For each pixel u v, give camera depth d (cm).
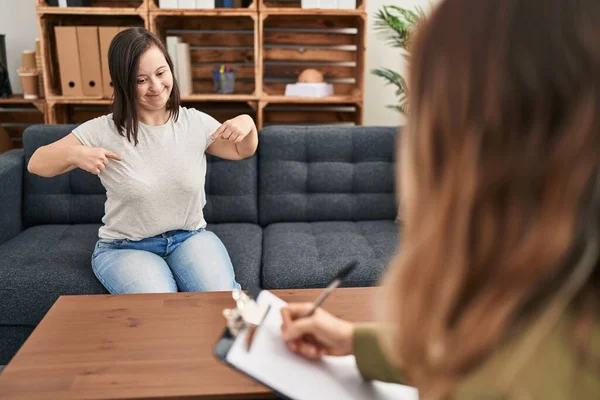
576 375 44
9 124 351
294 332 96
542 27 41
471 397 47
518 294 43
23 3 335
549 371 45
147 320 129
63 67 306
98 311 134
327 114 354
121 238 189
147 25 300
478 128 43
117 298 141
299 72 347
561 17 41
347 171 251
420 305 47
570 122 40
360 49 323
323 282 196
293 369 94
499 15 42
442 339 47
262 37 319
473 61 43
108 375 108
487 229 43
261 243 228
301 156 250
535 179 42
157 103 181
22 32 340
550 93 41
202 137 194
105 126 185
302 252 210
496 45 42
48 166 175
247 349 97
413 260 48
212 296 143
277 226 244
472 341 45
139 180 183
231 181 246
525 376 45
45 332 124
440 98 45
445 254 45
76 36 303
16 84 347
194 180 189
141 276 173
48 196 241
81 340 120
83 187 243
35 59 322
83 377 107
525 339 45
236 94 334
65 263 198
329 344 95
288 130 252
